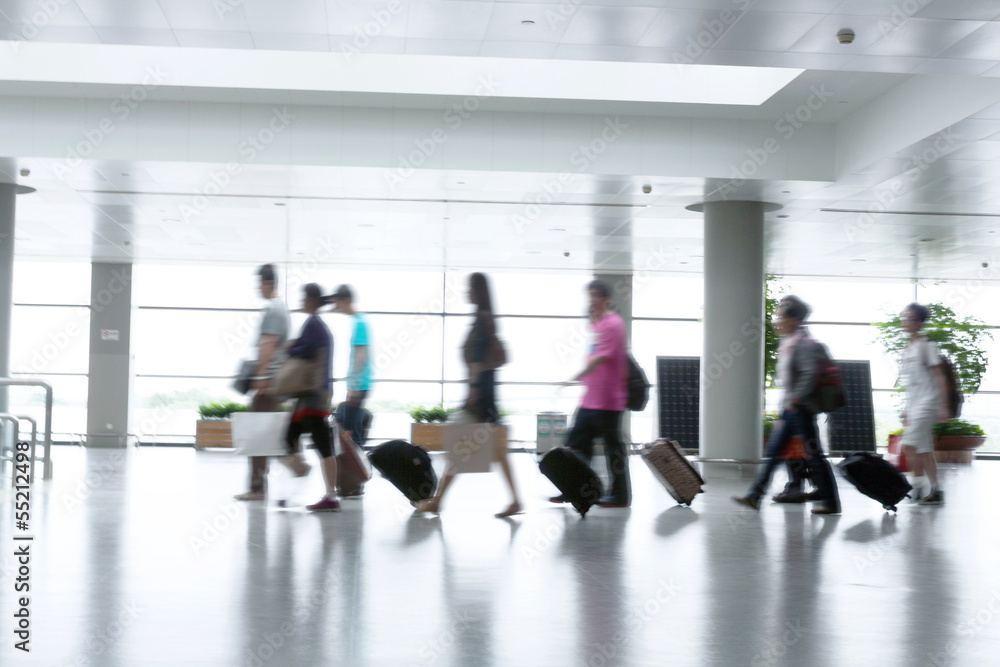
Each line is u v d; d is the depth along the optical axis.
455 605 4.75
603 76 13.42
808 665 3.80
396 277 27.00
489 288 8.34
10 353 15.80
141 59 12.85
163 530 7.18
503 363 8.43
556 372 27.03
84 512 8.24
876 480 9.65
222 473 13.41
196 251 23.64
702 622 4.52
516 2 8.94
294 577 5.39
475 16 9.30
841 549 6.98
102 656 3.69
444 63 13.23
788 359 9.57
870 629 4.44
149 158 13.80
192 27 9.86
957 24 9.20
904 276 26.67
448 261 24.98
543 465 8.60
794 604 4.97
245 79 12.98
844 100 13.56
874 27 9.35
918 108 12.41
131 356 25.61
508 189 15.62
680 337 27.55
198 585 5.11
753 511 9.56
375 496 10.04
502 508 9.20
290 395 8.53
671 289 27.61
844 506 10.29
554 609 4.72
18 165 14.27
